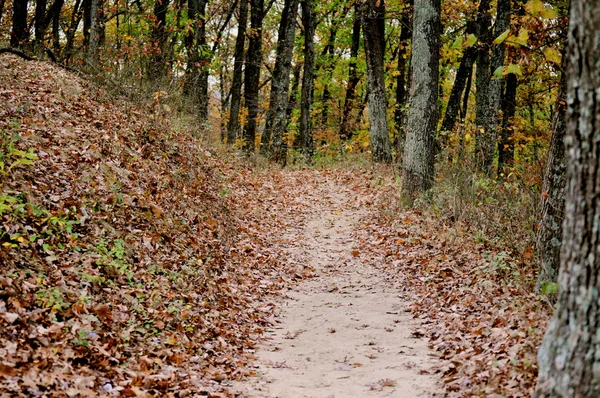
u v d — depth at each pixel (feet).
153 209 30.50
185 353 19.67
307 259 37.65
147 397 15.25
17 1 52.39
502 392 15.11
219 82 112.06
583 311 10.57
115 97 44.91
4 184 23.30
